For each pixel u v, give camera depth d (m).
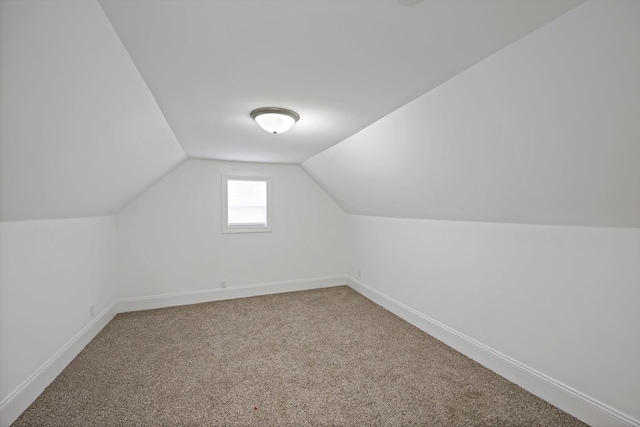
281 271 4.46
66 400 1.93
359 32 1.19
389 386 2.10
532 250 2.02
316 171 4.12
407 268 3.33
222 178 4.07
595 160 1.35
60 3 0.90
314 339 2.85
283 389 2.07
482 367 2.34
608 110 1.16
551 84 1.23
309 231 4.63
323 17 1.09
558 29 1.06
